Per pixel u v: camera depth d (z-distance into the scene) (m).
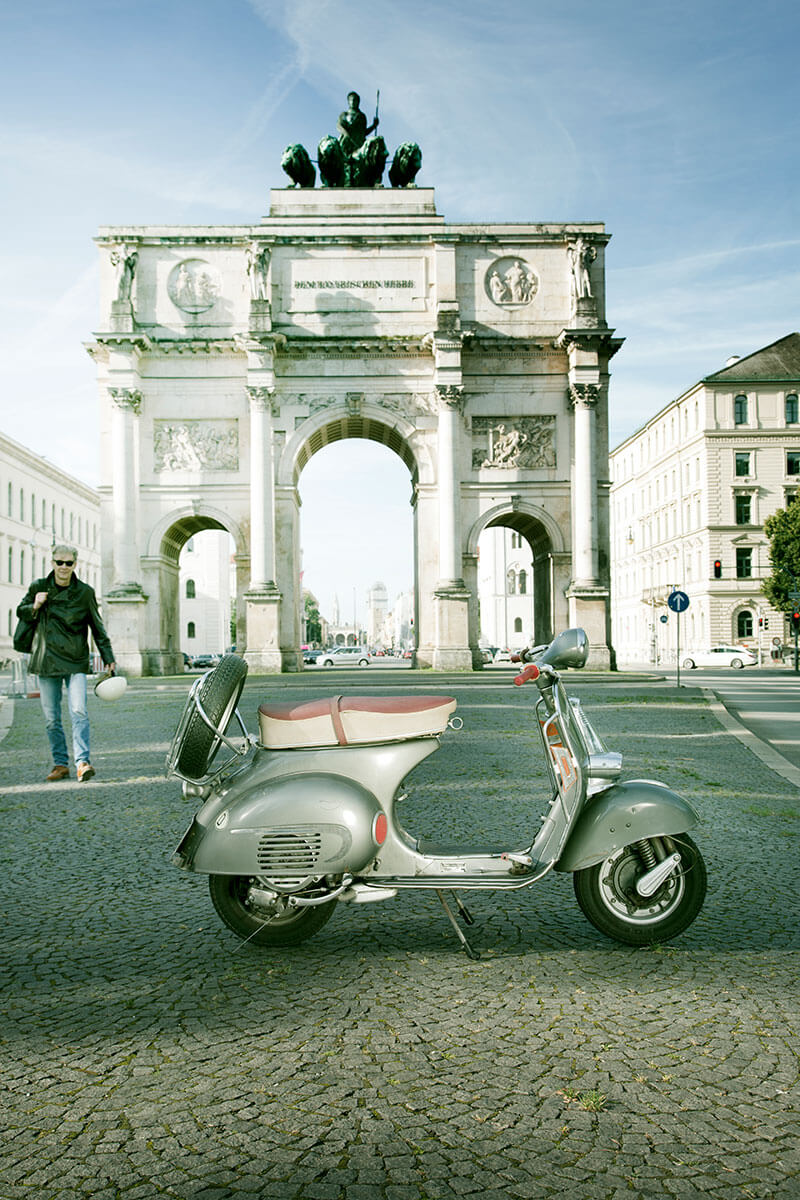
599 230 47.50
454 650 45.56
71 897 7.17
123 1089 4.05
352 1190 3.32
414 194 48.50
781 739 18.97
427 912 6.71
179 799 11.27
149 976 5.42
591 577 46.19
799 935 6.12
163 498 46.88
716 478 81.56
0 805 10.92
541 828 5.83
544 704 5.93
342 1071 4.20
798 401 81.88
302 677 40.22
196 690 5.71
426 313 47.28
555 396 47.59
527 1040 4.51
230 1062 4.29
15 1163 3.50
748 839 9.06
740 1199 3.25
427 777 12.54
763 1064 4.24
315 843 5.41
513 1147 3.58
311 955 5.78
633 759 14.41
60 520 108.50
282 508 46.94
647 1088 4.02
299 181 50.00
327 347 46.72
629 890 5.85
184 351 47.03
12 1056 4.38
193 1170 3.44
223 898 5.90
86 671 12.53
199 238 47.03
